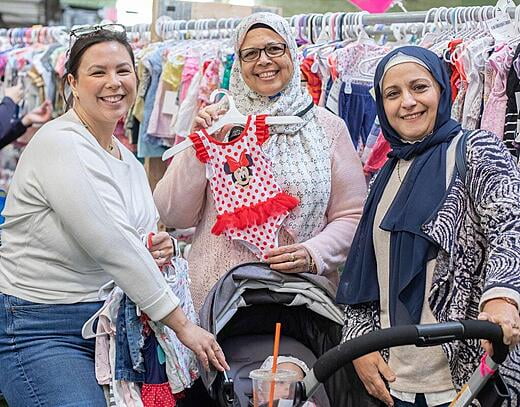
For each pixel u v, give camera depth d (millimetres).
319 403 2418
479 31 2879
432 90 2221
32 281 2289
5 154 4855
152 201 2531
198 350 2248
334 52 3205
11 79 4742
